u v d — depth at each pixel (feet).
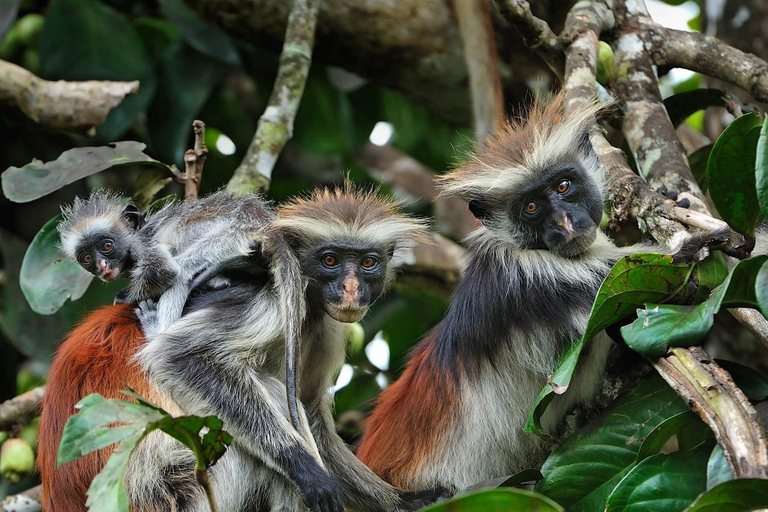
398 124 46.01
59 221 30.68
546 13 39.40
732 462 16.78
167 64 40.55
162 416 18.11
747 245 20.59
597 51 28.91
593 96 27.96
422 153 48.14
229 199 28.89
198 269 26.73
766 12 37.32
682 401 21.90
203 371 24.64
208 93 40.55
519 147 27.58
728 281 18.58
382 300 41.45
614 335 24.63
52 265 30.07
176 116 40.04
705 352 18.80
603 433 22.08
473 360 27.73
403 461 29.17
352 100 45.03
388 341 42.19
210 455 18.51
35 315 36.11
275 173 45.80
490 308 27.30
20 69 35.35
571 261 26.81
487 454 27.76
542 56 30.19
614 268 20.31
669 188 26.32
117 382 24.75
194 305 26.17
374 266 27.09
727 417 17.39
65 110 35.47
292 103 33.81
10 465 31.09
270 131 32.99
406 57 40.55
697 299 20.83
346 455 27.81
